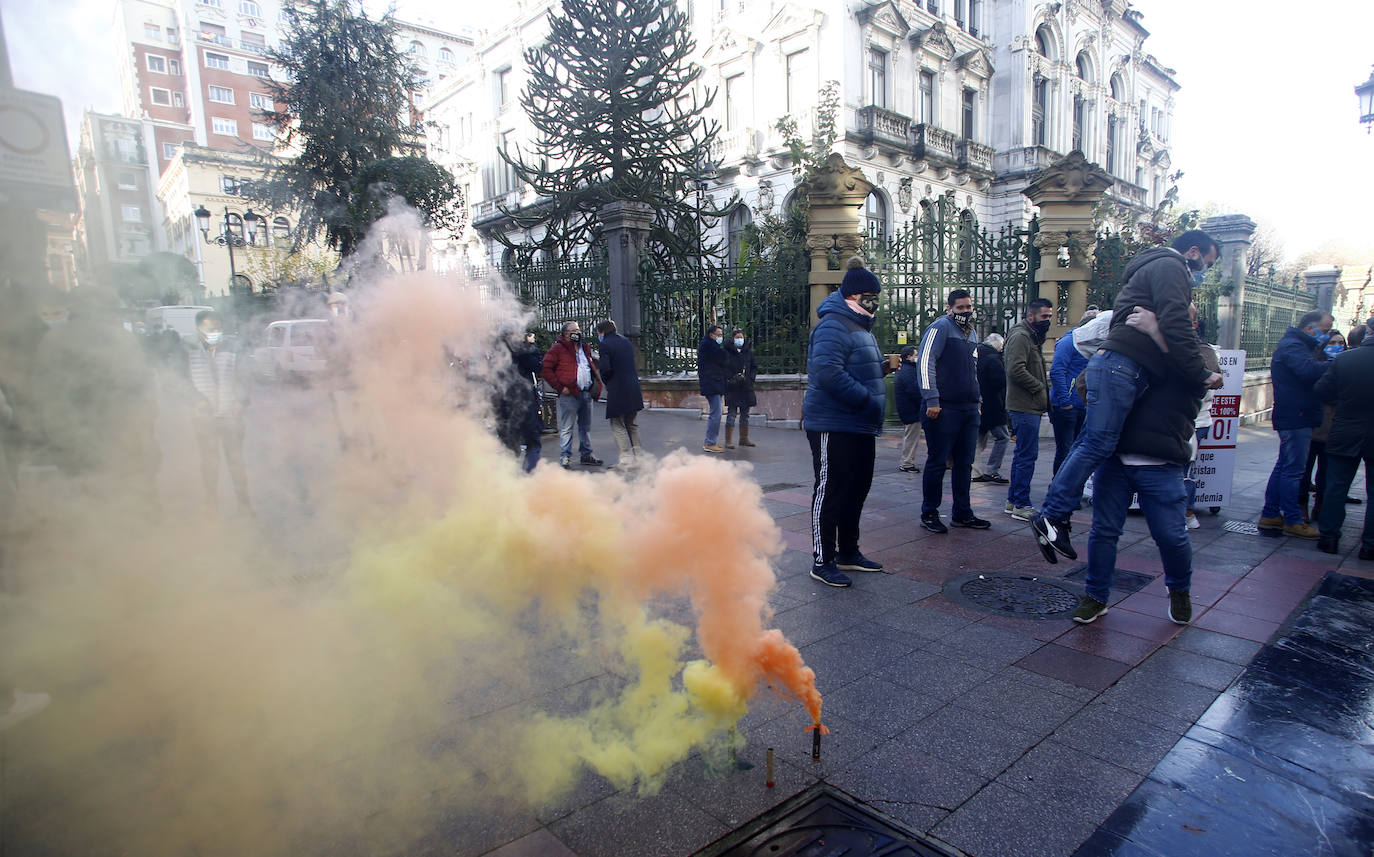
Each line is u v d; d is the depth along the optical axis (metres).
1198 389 3.56
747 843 2.08
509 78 31.89
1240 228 13.39
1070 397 5.71
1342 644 3.44
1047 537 3.81
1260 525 5.53
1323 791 2.35
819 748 2.51
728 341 9.98
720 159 25.47
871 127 24.03
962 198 28.44
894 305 11.67
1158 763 2.49
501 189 33.03
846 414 4.27
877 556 4.91
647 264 14.02
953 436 5.39
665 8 15.84
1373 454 4.63
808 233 11.70
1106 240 11.55
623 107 15.12
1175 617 3.70
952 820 2.20
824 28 23.70
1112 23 34.09
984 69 28.83
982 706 2.88
